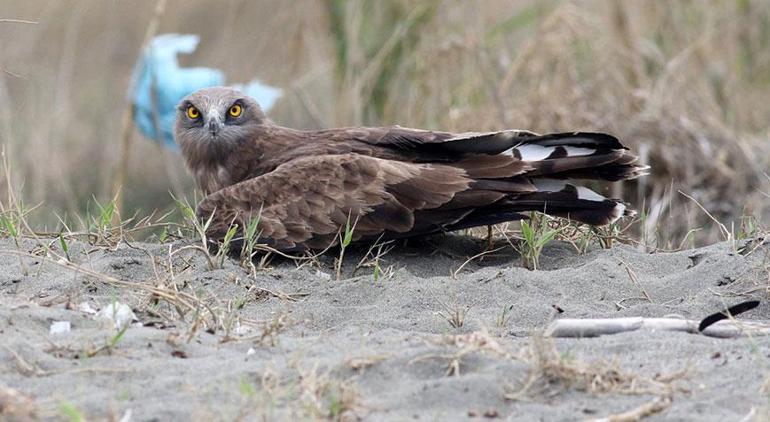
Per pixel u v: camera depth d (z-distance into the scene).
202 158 12.09
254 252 10.67
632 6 19.27
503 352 7.54
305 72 18.67
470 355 7.50
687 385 7.20
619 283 9.81
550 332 8.37
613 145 10.60
